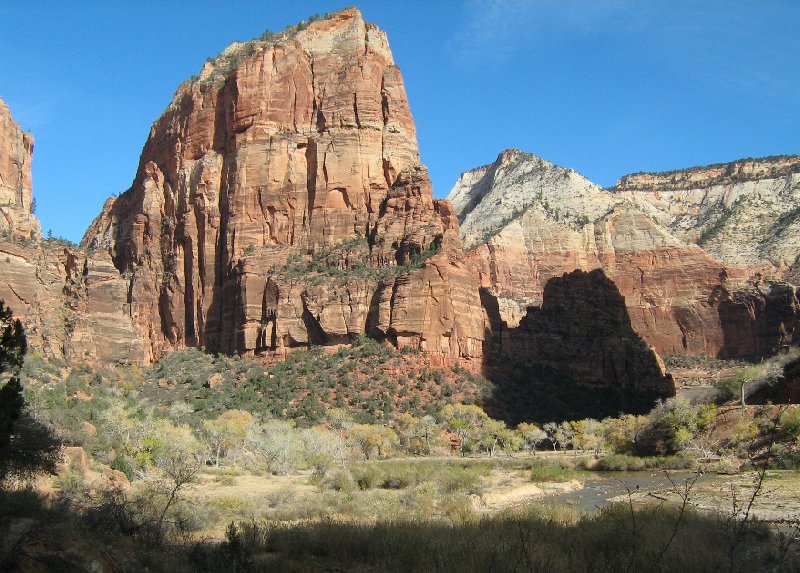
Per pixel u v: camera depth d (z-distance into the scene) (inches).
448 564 826.2
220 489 2048.5
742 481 1916.8
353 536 1002.7
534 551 844.6
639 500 1685.5
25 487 1030.4
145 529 968.3
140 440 2375.7
